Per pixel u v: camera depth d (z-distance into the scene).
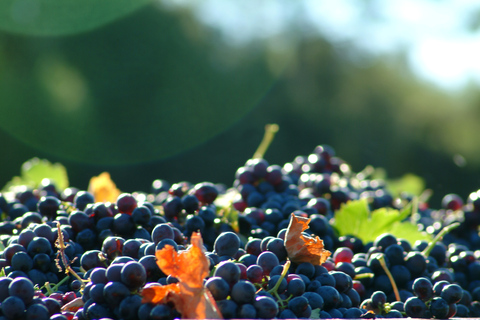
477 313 1.01
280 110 8.02
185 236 1.02
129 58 7.29
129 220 1.00
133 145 7.12
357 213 1.09
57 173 1.36
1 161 6.49
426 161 7.99
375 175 1.73
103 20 7.26
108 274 0.90
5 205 1.11
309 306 0.92
